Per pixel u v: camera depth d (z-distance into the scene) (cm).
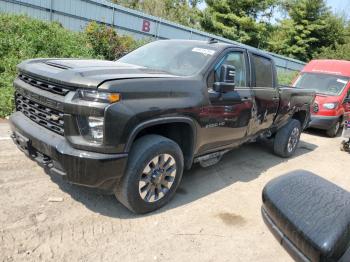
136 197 346
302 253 134
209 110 405
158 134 393
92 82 304
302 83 1071
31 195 370
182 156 384
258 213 412
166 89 355
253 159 631
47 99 325
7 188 377
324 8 3519
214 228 363
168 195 382
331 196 154
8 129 571
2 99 672
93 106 300
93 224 337
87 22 1488
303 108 686
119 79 319
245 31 3188
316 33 3550
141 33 1681
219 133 438
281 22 3562
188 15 3456
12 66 855
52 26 1181
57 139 320
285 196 158
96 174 309
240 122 471
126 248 309
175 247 321
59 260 281
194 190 450
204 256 314
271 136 675
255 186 495
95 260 287
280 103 585
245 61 496
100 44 1178
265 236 363
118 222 346
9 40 951
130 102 319
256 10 3209
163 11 3416
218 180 498
